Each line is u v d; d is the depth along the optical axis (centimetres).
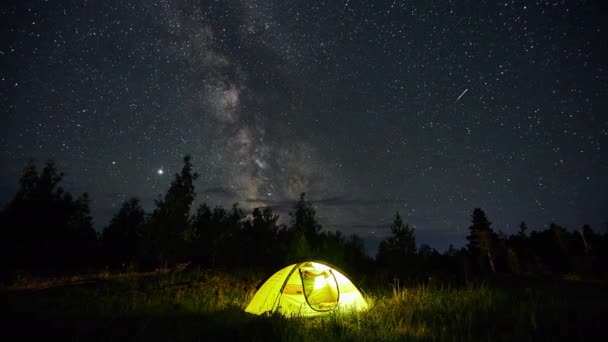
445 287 1082
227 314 796
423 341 532
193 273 1552
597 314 594
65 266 2070
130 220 2611
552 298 733
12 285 1329
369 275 1625
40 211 1880
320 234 2116
